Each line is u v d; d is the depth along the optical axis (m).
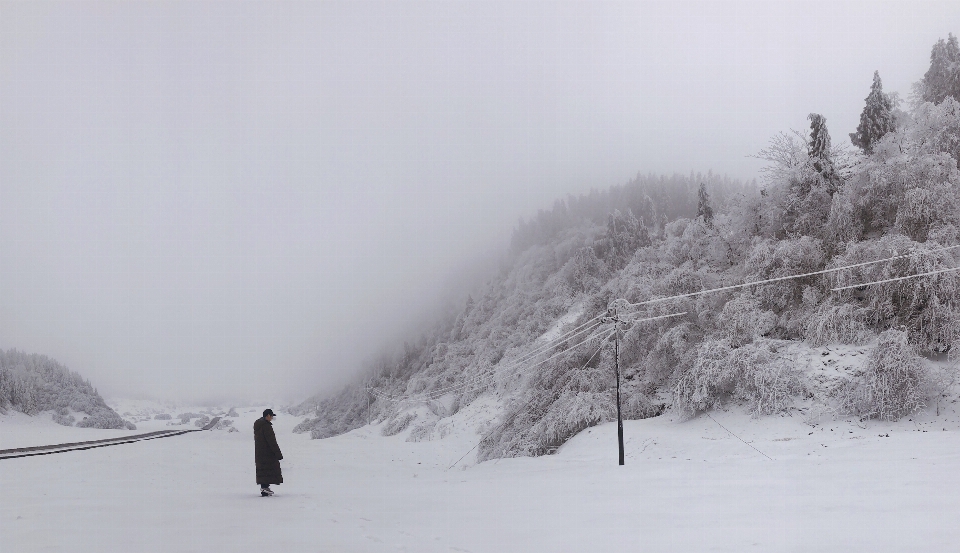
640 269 47.47
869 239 34.03
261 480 12.46
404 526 8.29
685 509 9.39
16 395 102.56
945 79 44.31
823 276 34.00
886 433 25.03
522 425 44.25
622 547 6.32
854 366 29.20
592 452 30.62
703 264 42.62
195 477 17.98
